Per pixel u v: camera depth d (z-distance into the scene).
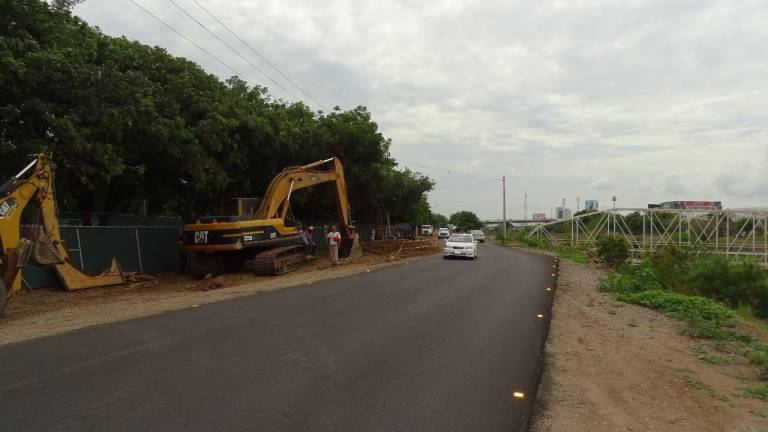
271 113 26.00
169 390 5.78
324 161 25.27
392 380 6.38
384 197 47.66
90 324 9.76
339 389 5.97
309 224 40.22
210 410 5.21
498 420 5.25
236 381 6.14
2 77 12.61
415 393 5.94
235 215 20.67
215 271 19.73
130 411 5.14
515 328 9.90
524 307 12.56
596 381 6.89
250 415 5.11
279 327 9.20
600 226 68.56
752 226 64.19
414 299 13.05
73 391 5.70
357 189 37.06
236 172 25.11
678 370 7.72
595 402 6.04
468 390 6.13
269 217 21.56
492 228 144.25
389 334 8.89
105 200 23.88
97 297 14.63
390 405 5.52
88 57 15.92
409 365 7.06
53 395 5.57
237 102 24.34
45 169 13.68
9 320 11.02
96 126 15.65
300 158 29.53
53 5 14.89
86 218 21.94
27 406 5.25
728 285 25.94
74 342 8.00
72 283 15.61
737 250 63.69
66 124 13.86
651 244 62.12
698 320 11.80
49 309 12.55
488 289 15.67
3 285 11.12
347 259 26.56
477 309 11.88
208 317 10.11
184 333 8.64
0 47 12.61
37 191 13.36
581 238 81.62
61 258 13.80
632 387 6.73
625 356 8.43
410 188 59.09
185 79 20.70
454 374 6.74
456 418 5.24
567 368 7.46
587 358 8.13
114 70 15.72
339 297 12.96
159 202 24.44
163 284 17.78
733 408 6.08
